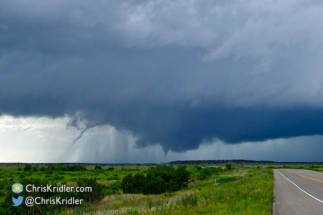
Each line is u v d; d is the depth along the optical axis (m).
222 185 40.66
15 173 76.88
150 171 49.03
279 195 26.69
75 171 90.25
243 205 19.30
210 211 18.30
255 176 57.56
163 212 18.53
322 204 20.88
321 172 79.62
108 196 33.44
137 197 33.56
